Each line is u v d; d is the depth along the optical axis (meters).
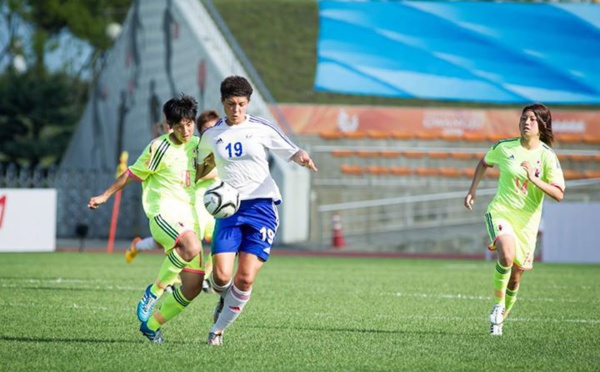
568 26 117.75
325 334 29.88
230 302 26.39
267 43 141.62
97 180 116.44
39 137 164.50
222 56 106.81
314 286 49.19
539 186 30.19
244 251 26.11
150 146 30.19
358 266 69.44
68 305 37.22
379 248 95.50
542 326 33.03
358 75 118.06
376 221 107.94
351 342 28.06
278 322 33.00
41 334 28.75
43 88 158.88
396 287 49.31
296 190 99.62
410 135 119.50
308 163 26.09
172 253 27.39
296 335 29.50
